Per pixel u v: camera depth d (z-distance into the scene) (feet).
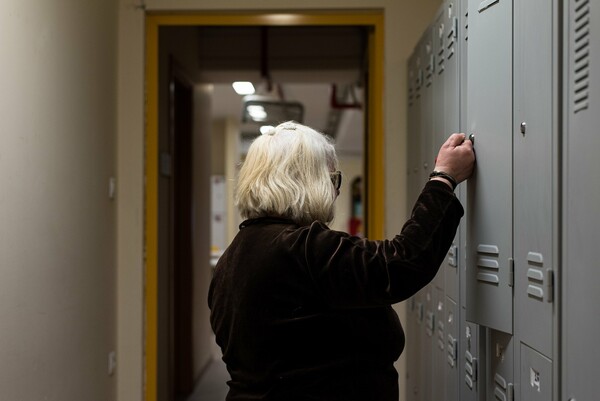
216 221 30.63
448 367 6.60
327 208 4.62
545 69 4.04
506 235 4.69
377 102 10.36
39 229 6.92
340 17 10.28
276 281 4.29
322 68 15.55
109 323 9.68
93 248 8.86
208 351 19.16
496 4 4.83
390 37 10.03
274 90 21.67
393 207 10.03
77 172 8.18
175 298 15.58
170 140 12.86
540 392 4.13
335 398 4.27
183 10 10.10
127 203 10.12
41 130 6.97
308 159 4.63
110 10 9.64
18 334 6.38
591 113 3.41
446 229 4.41
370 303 4.19
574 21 3.64
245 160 4.82
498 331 5.01
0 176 5.97
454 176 4.91
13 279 6.26
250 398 4.33
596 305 3.35
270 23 10.30
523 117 4.42
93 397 8.89
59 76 7.52
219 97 25.45
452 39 6.19
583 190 3.51
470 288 5.32
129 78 10.09
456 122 6.02
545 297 4.02
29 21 6.66
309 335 4.29
